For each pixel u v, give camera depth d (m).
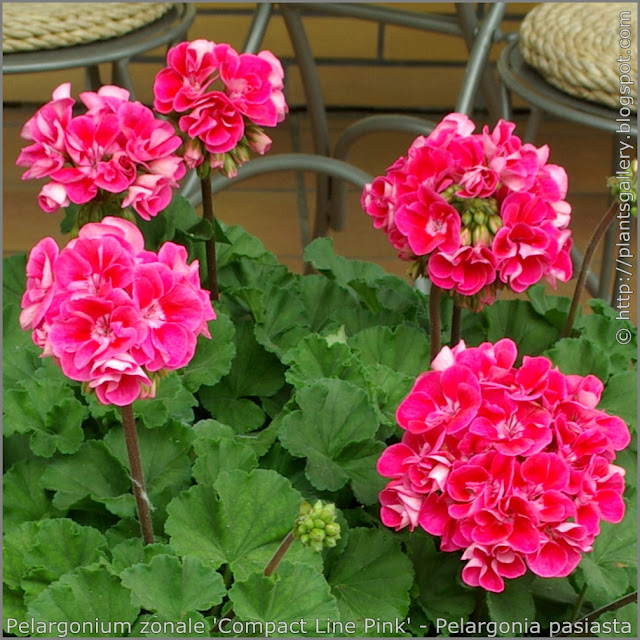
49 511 1.02
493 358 0.88
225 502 0.95
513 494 0.83
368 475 1.00
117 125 0.97
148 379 0.82
